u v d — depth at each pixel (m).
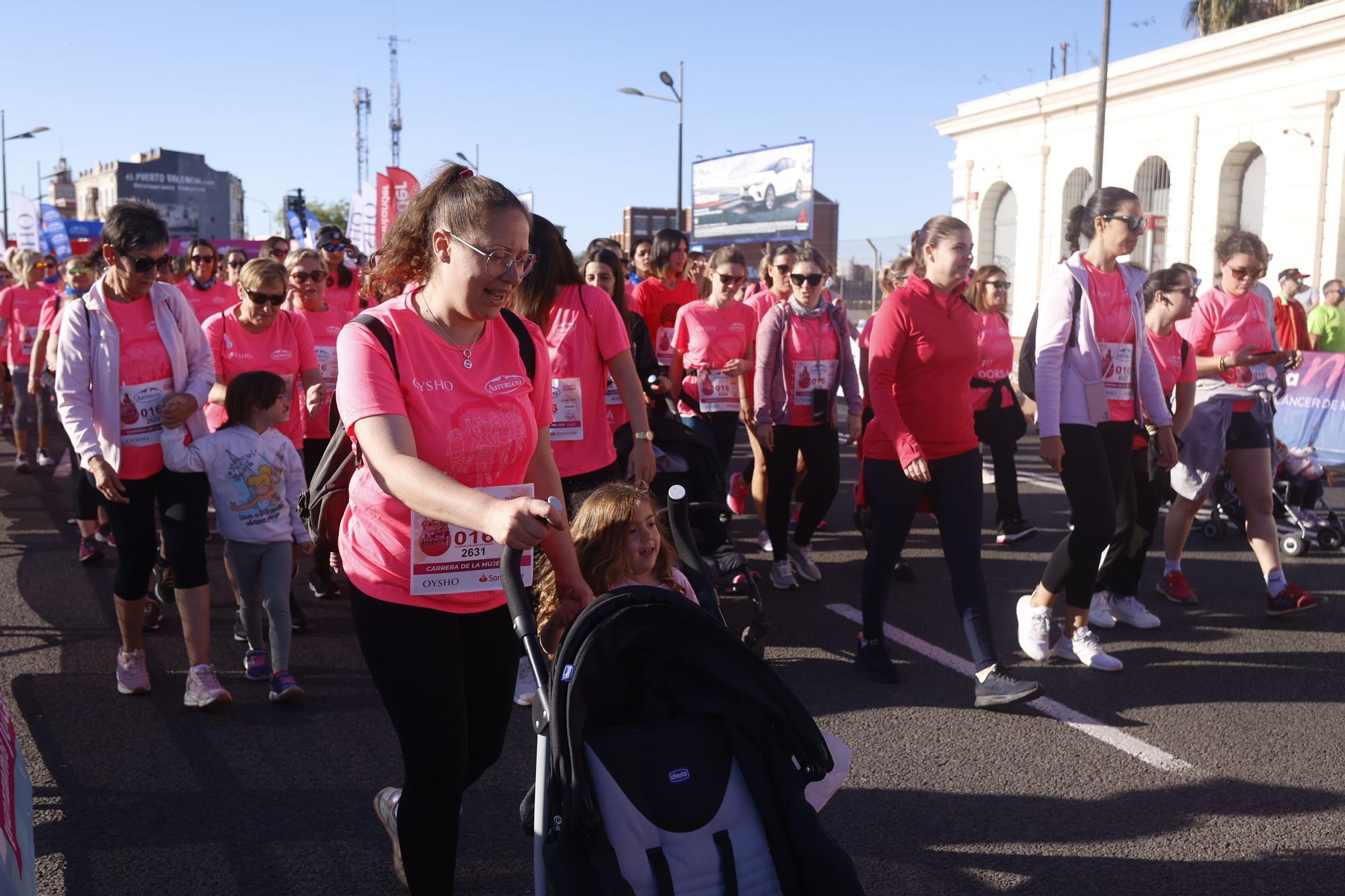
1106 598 5.84
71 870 3.32
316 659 5.33
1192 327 6.22
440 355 2.48
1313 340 11.56
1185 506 6.20
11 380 10.61
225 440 4.64
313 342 6.09
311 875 3.31
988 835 3.56
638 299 8.09
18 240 21.08
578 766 2.12
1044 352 4.86
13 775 2.36
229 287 8.81
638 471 4.40
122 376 4.40
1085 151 23.09
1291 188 18.95
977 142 25.98
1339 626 5.80
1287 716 4.56
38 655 5.34
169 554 4.52
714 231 46.97
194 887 3.23
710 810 2.16
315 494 2.87
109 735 4.36
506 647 2.72
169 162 90.12
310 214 17.86
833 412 6.46
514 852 3.47
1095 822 3.64
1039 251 24.48
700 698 2.28
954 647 5.53
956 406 4.64
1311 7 18.17
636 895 2.07
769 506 6.56
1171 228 21.42
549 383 2.75
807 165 42.12
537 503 2.05
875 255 23.88
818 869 2.17
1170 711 4.62
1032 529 7.89
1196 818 3.67
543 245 4.36
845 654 5.40
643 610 2.30
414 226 2.47
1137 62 21.62
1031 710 4.64
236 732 4.42
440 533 2.53
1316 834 3.55
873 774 4.02
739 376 6.78
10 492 9.47
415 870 2.61
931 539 7.98
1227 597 6.37
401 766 4.11
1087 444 4.89
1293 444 10.33
